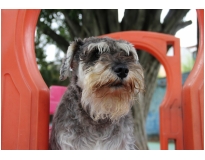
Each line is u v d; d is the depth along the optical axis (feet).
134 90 1.98
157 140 7.75
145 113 4.01
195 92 1.84
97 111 1.94
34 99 1.73
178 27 4.17
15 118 1.72
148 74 4.01
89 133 1.97
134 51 2.23
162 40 2.67
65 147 1.90
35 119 1.73
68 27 4.53
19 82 1.73
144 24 4.00
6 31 1.79
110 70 1.86
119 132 2.01
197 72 1.89
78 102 2.01
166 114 2.41
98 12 3.87
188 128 1.89
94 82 1.88
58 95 3.00
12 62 1.75
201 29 1.94
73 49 2.16
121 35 2.70
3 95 1.73
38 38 4.67
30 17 1.86
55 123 2.02
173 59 2.61
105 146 1.97
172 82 2.53
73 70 2.18
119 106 1.94
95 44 2.03
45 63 5.37
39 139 1.73
